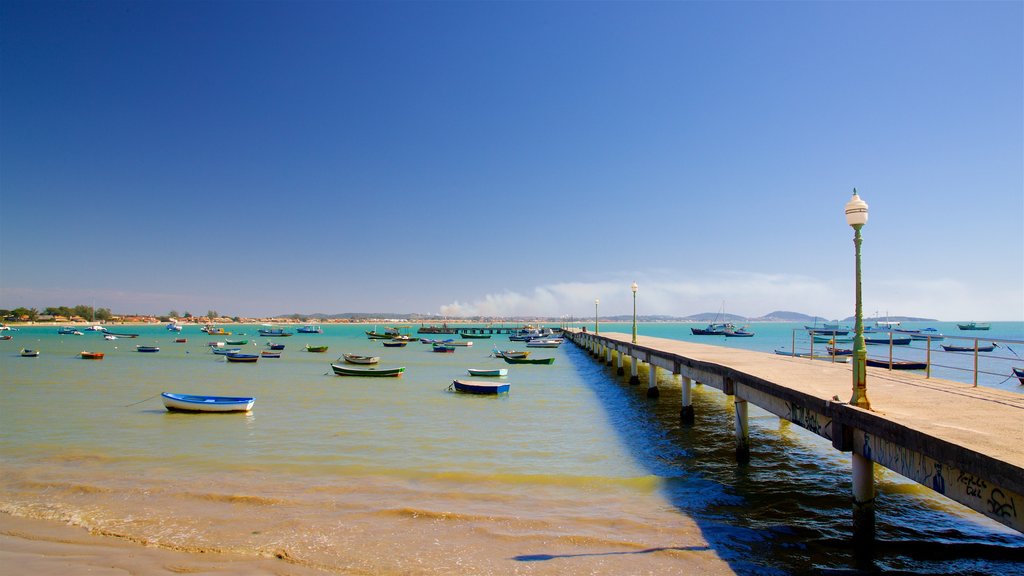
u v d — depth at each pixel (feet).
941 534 34.14
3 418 75.05
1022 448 22.09
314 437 62.54
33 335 425.28
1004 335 426.51
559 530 35.32
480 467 49.85
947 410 31.50
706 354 79.82
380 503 40.27
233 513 38.45
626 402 90.17
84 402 90.07
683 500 41.01
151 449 56.85
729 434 64.23
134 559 31.58
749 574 29.35
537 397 96.37
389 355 218.59
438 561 31.14
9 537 34.60
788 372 52.11
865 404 31.40
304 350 250.78
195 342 320.50
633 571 29.78
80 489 43.60
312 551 32.45
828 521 36.73
